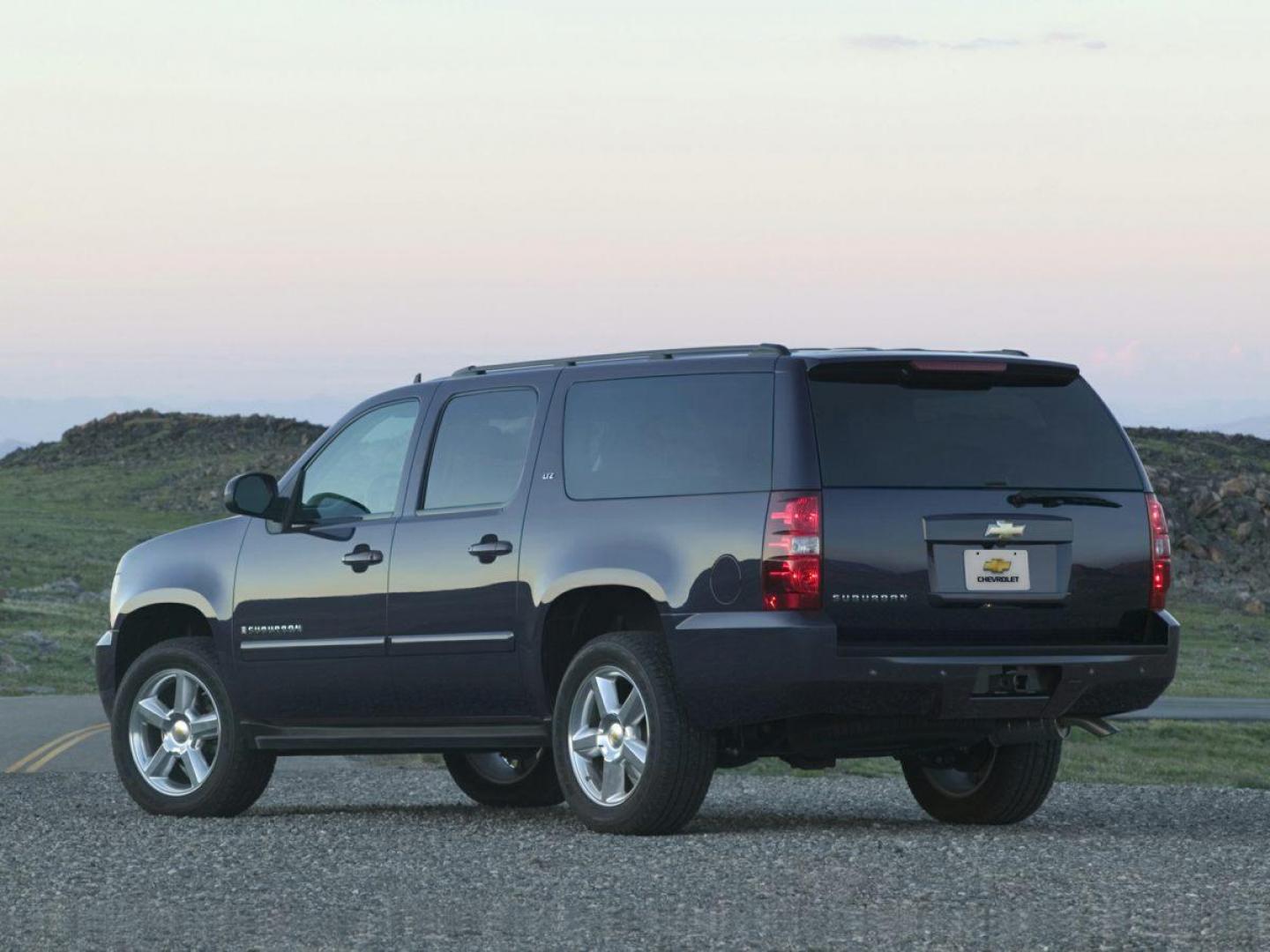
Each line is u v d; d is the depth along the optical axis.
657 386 13.77
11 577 119.94
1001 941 8.84
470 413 14.95
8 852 13.02
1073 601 13.26
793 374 12.98
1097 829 14.12
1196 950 8.53
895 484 12.87
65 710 40.19
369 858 12.45
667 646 13.22
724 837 13.07
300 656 15.47
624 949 8.89
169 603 16.53
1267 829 14.16
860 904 10.00
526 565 14.03
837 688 12.56
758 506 12.82
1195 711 55.34
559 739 13.78
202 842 13.65
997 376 13.45
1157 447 190.38
